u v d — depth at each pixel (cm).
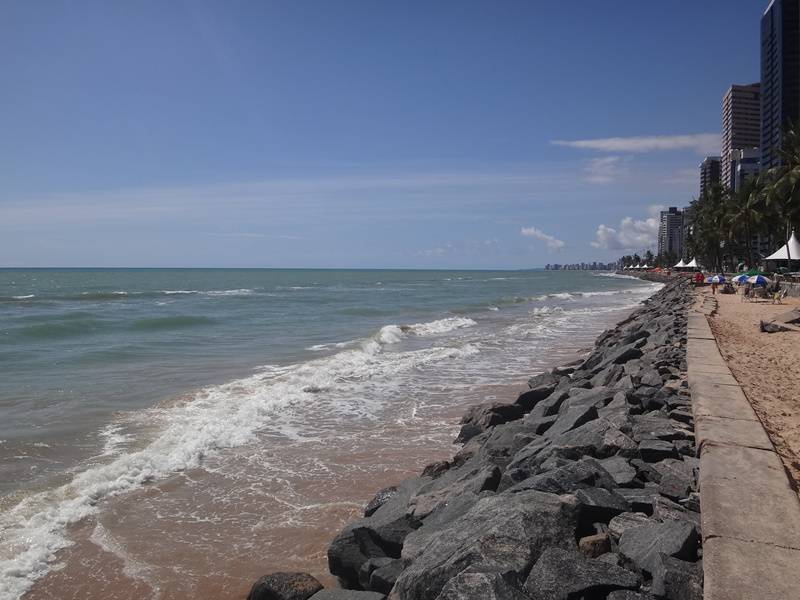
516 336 2378
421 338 2280
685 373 1095
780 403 827
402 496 617
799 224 4975
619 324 2730
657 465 588
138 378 1394
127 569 552
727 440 563
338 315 3291
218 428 972
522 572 371
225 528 632
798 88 9638
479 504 471
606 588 348
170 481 758
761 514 396
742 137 14588
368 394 1269
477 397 1246
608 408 827
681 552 379
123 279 11212
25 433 934
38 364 1588
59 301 4309
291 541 604
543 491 501
